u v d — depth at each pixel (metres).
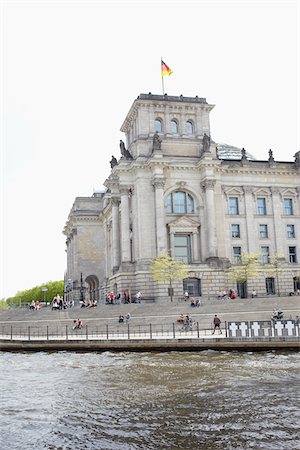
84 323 74.75
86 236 148.62
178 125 109.06
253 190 109.81
